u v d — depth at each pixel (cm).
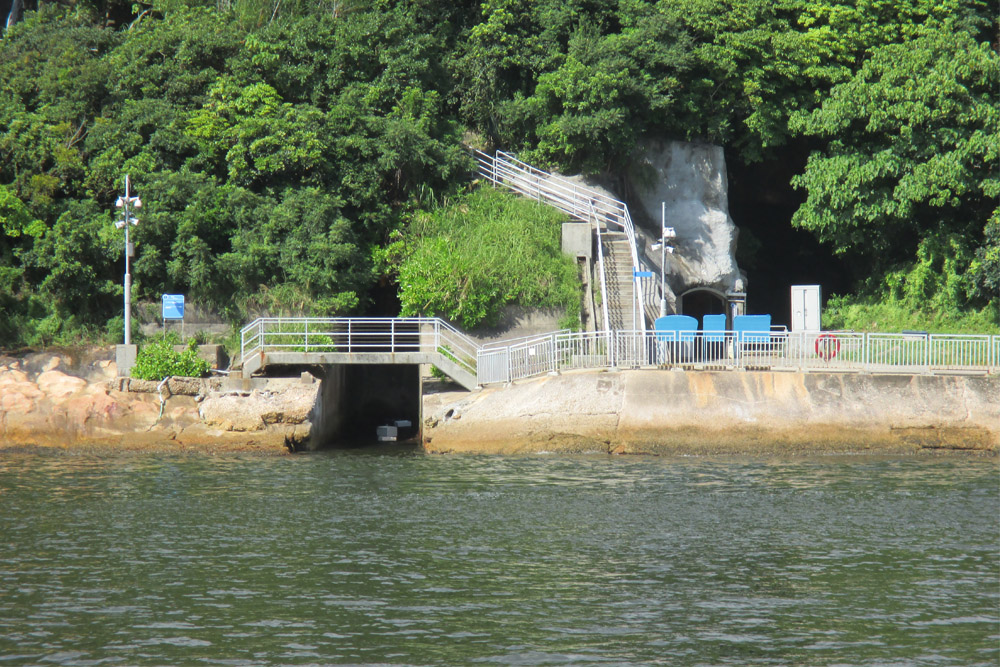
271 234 13162
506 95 15862
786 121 15538
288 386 11488
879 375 10925
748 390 10938
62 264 12712
